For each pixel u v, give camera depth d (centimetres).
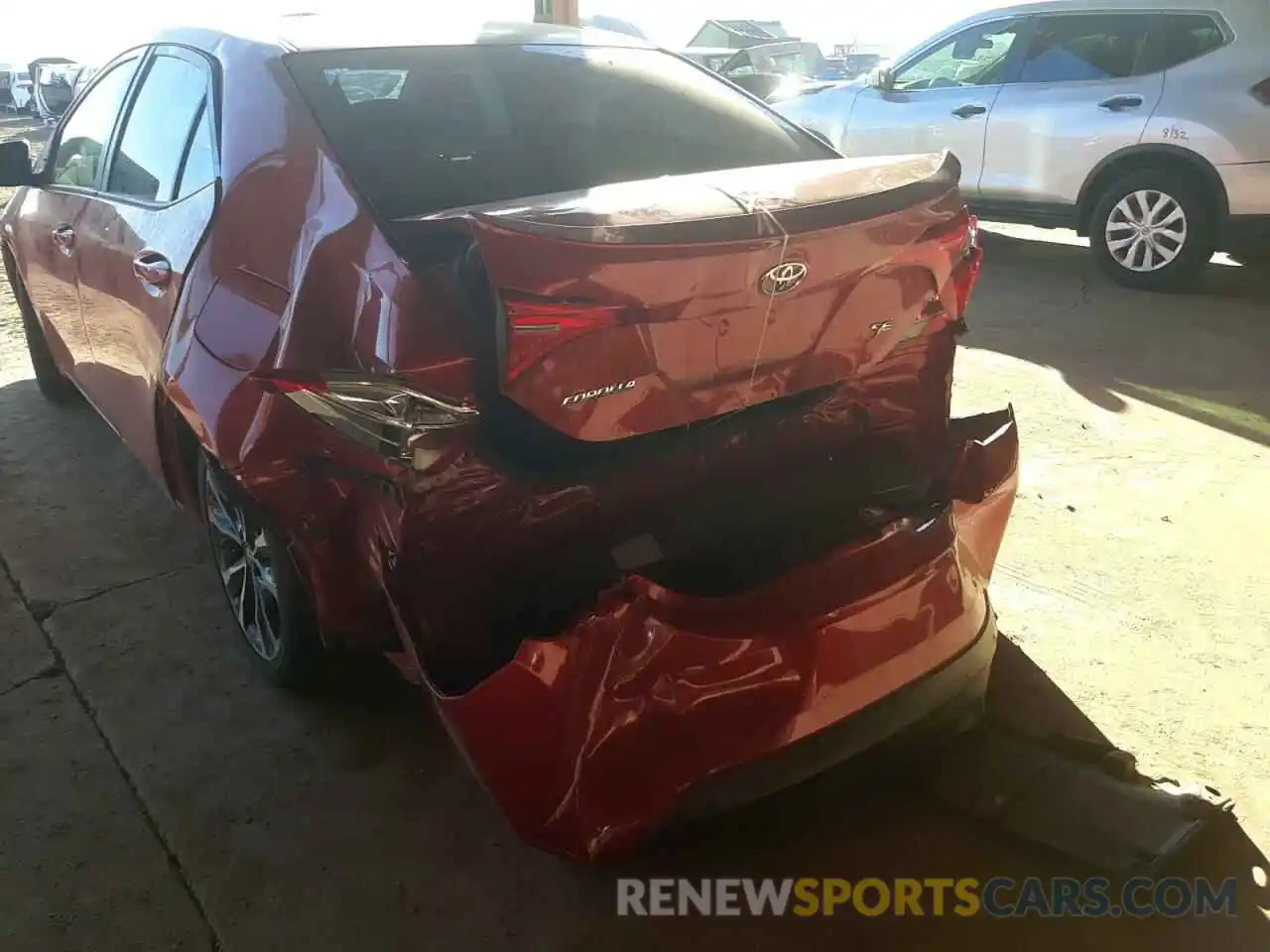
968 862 221
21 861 222
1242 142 579
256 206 228
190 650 291
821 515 221
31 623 304
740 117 284
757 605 188
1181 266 615
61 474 395
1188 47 605
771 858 223
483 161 240
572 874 219
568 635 179
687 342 185
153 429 285
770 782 194
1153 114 611
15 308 618
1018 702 263
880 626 198
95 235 311
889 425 236
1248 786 236
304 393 187
